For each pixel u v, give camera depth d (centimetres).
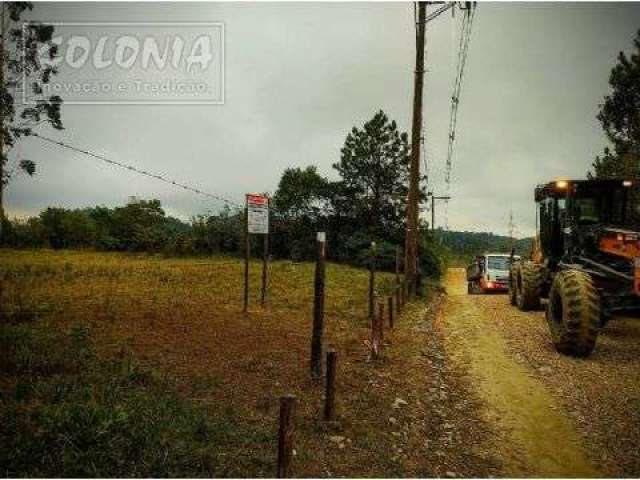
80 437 401
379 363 757
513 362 795
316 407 554
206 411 504
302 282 1870
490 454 478
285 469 368
